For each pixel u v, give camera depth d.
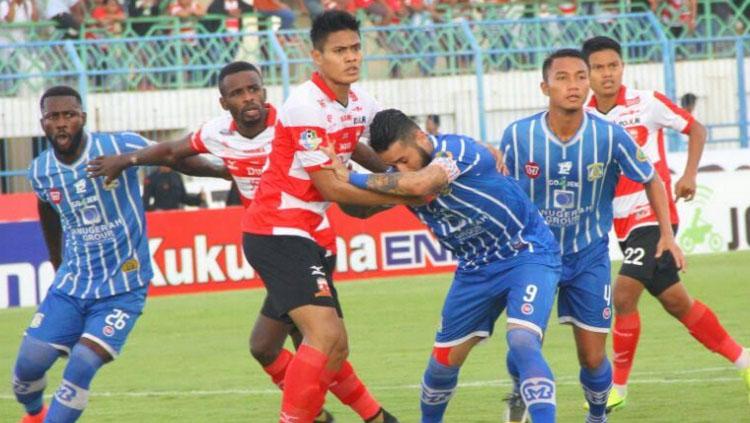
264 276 22.39
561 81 23.11
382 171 23.77
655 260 27.47
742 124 67.06
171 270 53.03
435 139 21.97
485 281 22.50
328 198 21.70
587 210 23.95
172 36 62.97
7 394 32.41
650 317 42.44
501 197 21.97
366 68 66.25
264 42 64.69
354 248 54.88
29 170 24.19
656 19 67.38
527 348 21.53
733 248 59.22
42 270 51.44
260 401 30.02
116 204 23.98
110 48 63.72
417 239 55.59
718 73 70.00
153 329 44.00
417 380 32.31
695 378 30.83
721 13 75.88
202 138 25.61
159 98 63.91
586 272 24.00
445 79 66.38
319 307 22.05
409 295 49.47
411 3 73.31
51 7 69.94
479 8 74.38
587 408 27.47
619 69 28.70
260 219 22.41
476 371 33.09
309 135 21.55
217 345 40.06
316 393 21.94
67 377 23.45
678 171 58.84
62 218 24.16
